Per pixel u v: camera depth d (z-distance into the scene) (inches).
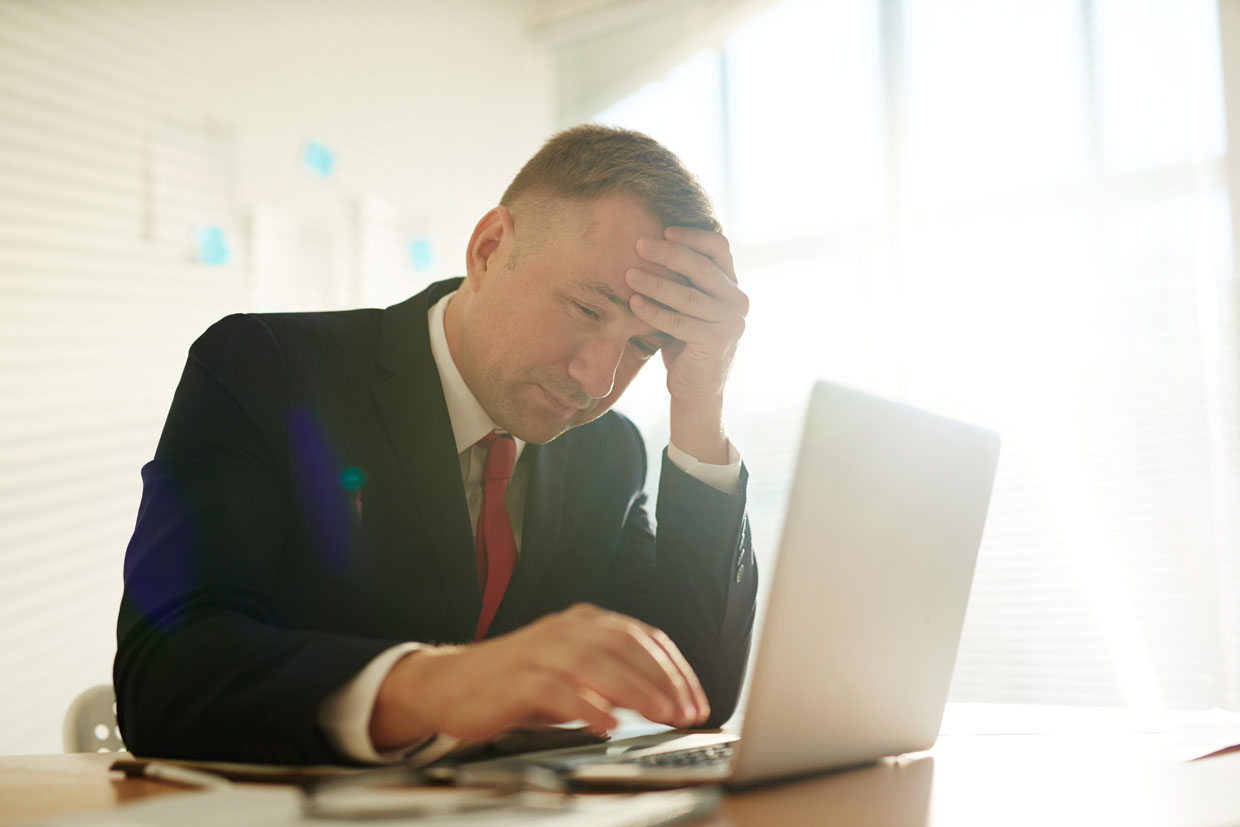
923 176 144.8
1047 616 129.5
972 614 134.3
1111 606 126.0
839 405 25.6
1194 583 121.6
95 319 110.2
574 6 172.9
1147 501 125.3
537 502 49.8
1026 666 130.0
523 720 23.1
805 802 23.2
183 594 32.7
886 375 143.6
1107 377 129.6
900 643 29.1
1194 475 122.9
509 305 44.1
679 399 48.0
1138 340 128.1
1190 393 124.2
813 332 150.2
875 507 27.0
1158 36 129.9
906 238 144.8
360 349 47.1
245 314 45.8
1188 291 125.6
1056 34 137.0
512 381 44.4
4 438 102.0
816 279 151.0
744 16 160.9
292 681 26.5
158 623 31.7
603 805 20.3
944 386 139.5
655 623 47.1
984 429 32.6
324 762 26.4
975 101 142.2
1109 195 131.6
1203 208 125.4
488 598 47.6
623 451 55.9
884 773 28.5
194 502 36.6
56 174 108.2
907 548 28.7
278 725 26.3
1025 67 139.0
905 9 148.1
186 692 28.2
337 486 42.9
